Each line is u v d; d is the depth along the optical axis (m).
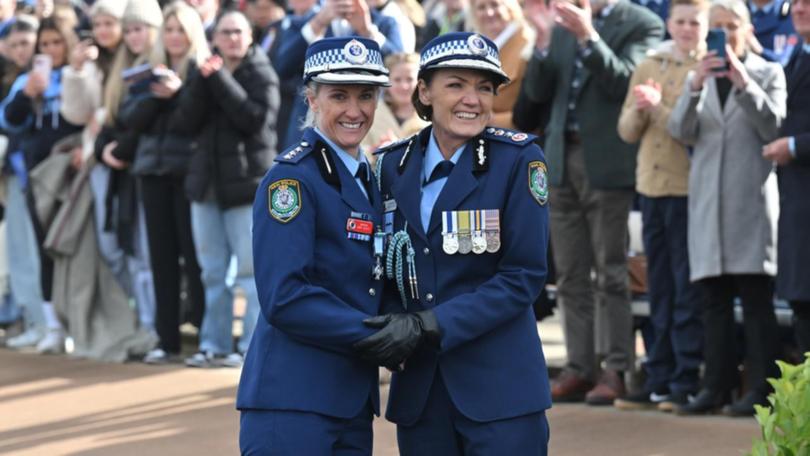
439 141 13.27
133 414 23.56
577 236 23.61
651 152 22.45
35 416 23.78
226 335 27.75
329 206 12.92
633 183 22.95
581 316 23.69
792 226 20.67
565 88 23.38
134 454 20.72
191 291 28.50
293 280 12.68
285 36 28.58
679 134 21.67
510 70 24.80
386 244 13.16
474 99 12.93
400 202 13.16
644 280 24.14
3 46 32.75
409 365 13.16
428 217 13.10
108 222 29.31
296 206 12.78
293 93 28.41
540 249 12.96
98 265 29.61
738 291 22.06
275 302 12.68
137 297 29.44
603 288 23.38
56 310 29.89
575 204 23.59
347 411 12.84
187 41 27.36
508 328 13.09
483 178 13.04
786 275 20.72
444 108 12.96
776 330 21.73
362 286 13.00
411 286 13.05
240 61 26.88
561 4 22.59
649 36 23.55
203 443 21.23
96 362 28.77
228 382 25.94
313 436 12.73
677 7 22.44
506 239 12.98
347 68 12.90
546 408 13.16
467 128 12.98
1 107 31.36
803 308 21.05
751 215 21.41
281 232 12.75
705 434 20.67
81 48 29.42
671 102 22.38
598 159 22.98
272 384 12.83
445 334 12.60
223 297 27.53
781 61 24.66
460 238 12.95
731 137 21.52
